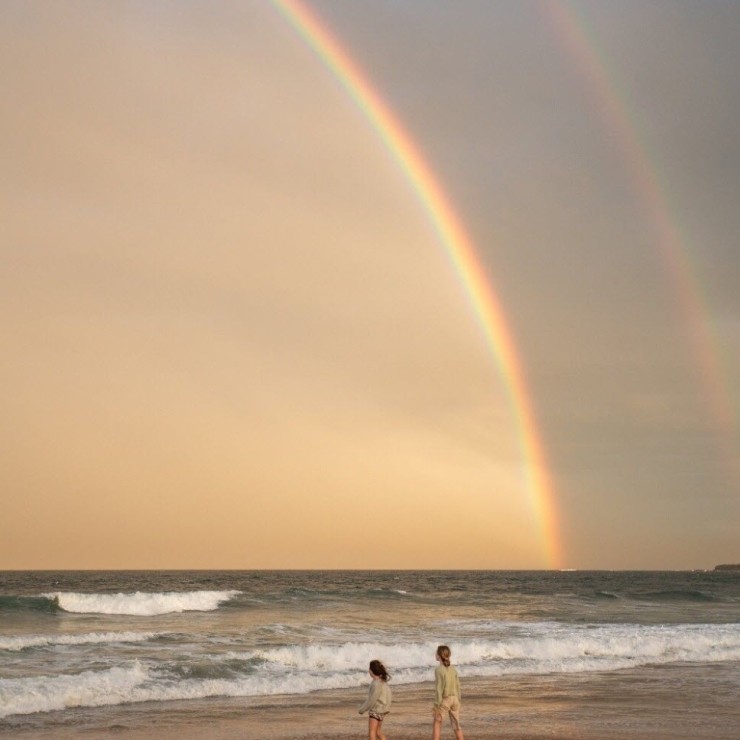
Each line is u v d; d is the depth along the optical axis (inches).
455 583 5019.7
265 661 983.6
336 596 2409.0
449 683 583.5
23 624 1469.0
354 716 728.3
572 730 669.9
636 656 1175.0
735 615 2070.6
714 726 690.8
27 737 620.1
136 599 1817.2
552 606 2348.7
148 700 783.1
